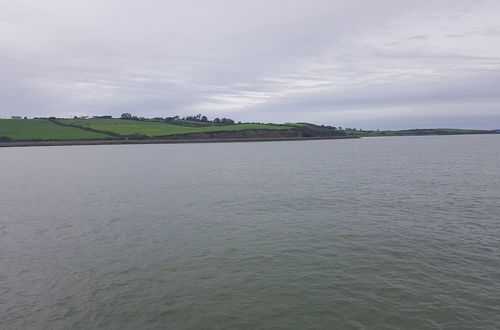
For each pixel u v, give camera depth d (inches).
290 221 1081.4
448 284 658.8
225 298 617.3
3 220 1115.3
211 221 1088.8
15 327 533.6
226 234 957.2
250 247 857.5
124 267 745.6
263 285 663.1
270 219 1106.7
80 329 529.7
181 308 586.2
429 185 1711.4
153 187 1727.4
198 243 888.3
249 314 569.0
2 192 1619.1
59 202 1385.3
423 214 1149.1
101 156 3752.5
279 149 5022.1
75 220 1110.4
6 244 888.3
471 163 2755.9
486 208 1221.1
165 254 816.3
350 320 551.2
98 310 580.7
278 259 782.5
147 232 981.2
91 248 857.5
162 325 540.1
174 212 1206.9
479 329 525.3
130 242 899.4
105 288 653.9
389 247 848.3
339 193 1524.4
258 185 1766.7
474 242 876.6
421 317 555.8
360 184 1769.2
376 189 1616.6
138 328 532.7
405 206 1264.8
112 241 908.0
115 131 7209.6
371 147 5438.0
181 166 2721.5
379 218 1106.1
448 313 565.3
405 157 3405.5
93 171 2415.1
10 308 586.2
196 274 710.5
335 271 719.7
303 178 2011.6
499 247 841.5
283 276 698.8
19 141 5930.1
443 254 801.6
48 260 784.3
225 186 1740.9
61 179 2043.6
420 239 903.1
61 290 647.1
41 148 5383.9
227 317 561.0
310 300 609.3
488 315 558.9
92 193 1578.5
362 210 1212.5
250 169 2498.8
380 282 669.9
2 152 4507.9
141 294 631.2
